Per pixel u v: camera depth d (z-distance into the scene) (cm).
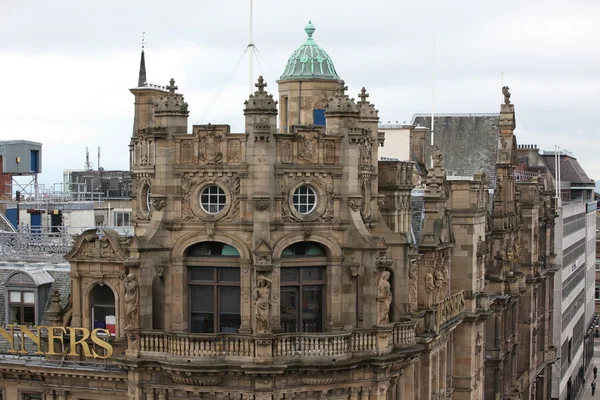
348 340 6109
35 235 8112
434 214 7706
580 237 18138
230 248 6181
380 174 7106
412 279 6962
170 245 6219
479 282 8819
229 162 6078
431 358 7538
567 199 19562
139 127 7112
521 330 11919
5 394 6700
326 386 6103
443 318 7844
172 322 6234
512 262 10794
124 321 6350
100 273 6544
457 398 8569
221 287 6216
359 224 6275
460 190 8469
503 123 10581
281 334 5966
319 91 7831
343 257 6278
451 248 8238
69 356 6512
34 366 6500
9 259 7712
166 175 6181
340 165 6241
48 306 7000
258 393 5944
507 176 10525
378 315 6238
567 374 15938
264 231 6009
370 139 6600
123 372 6316
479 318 8675
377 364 6191
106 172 13150
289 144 6116
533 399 12606
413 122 12406
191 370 5919
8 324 6844
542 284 13350
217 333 6000
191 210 6159
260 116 5997
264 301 5912
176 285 6225
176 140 6166
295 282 6206
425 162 10981
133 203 6644
